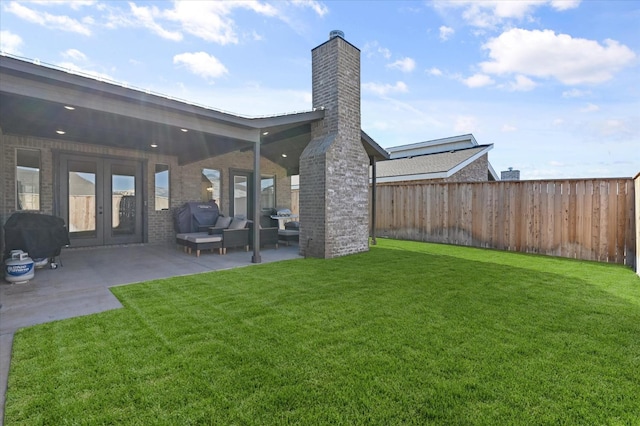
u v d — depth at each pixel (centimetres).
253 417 185
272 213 1167
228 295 413
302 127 822
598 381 221
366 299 396
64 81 410
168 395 203
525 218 797
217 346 268
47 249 566
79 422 180
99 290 438
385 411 190
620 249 654
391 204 1097
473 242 896
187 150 902
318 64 784
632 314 346
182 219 901
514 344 274
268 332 297
